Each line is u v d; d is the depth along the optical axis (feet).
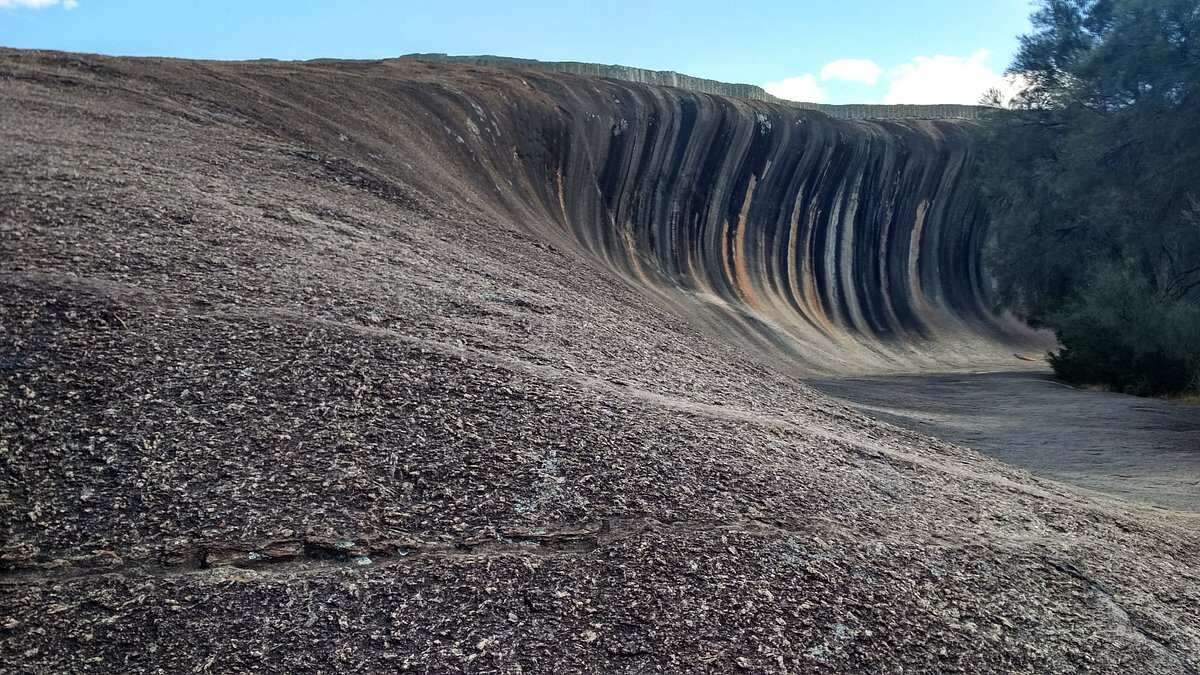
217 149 42.70
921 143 159.63
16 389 16.15
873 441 28.73
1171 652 16.61
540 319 29.37
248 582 12.70
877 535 17.70
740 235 129.39
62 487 14.12
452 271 33.19
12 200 25.03
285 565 13.20
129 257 22.88
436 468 16.17
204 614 12.07
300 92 70.49
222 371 18.02
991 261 113.91
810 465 21.06
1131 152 78.43
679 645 12.89
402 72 112.47
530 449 17.48
